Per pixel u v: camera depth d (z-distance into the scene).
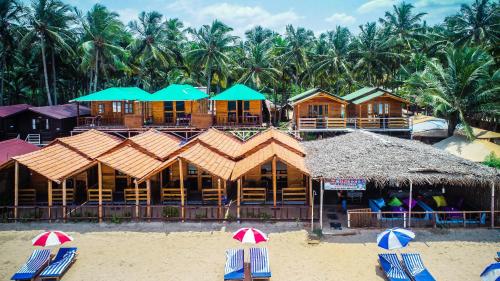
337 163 22.94
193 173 26.88
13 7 46.94
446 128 41.59
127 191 25.45
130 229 22.34
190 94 39.25
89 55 48.31
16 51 53.28
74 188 25.36
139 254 19.38
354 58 65.00
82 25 50.88
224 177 22.86
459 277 16.84
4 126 40.25
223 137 32.56
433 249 19.52
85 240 21.00
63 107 46.44
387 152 23.78
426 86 44.12
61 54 52.97
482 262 18.12
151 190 25.86
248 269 17.12
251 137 35.19
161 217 23.30
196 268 17.89
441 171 21.34
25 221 23.27
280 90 70.81
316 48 68.25
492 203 21.31
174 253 19.44
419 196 24.48
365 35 61.97
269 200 25.28
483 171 21.20
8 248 20.09
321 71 62.06
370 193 26.70
